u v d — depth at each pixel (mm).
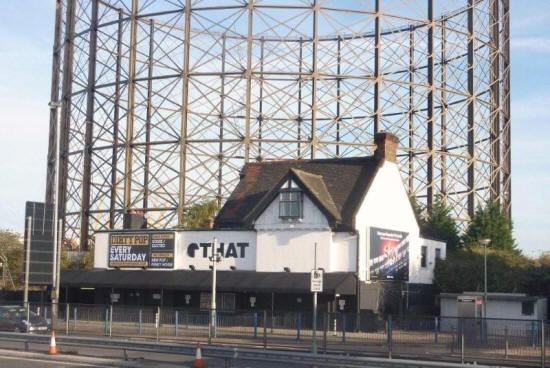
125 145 57688
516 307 41219
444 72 62125
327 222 42406
